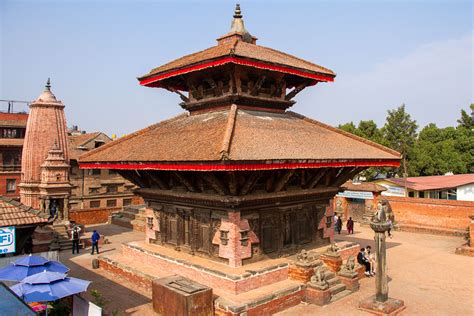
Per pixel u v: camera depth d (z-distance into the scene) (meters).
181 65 19.50
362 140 22.25
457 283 20.14
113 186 51.28
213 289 16.41
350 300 17.22
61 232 30.11
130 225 37.66
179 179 18.47
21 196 33.56
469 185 41.09
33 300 12.55
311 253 19.62
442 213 34.91
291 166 15.84
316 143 18.98
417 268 23.02
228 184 16.64
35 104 33.50
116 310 16.25
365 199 39.69
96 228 37.81
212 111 20.94
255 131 17.38
